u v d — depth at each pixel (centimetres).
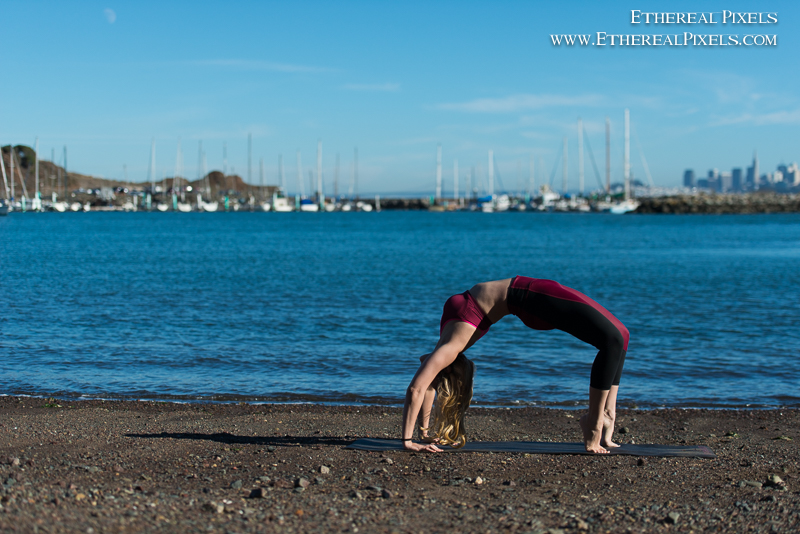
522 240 5969
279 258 3747
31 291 2098
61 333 1369
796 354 1204
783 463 608
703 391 952
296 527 411
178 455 619
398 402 890
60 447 643
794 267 3206
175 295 2034
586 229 8250
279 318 1598
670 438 721
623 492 512
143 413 809
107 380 995
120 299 1925
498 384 988
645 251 4525
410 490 512
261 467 578
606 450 627
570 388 966
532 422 784
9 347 1220
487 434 727
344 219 12312
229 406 851
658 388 970
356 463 594
